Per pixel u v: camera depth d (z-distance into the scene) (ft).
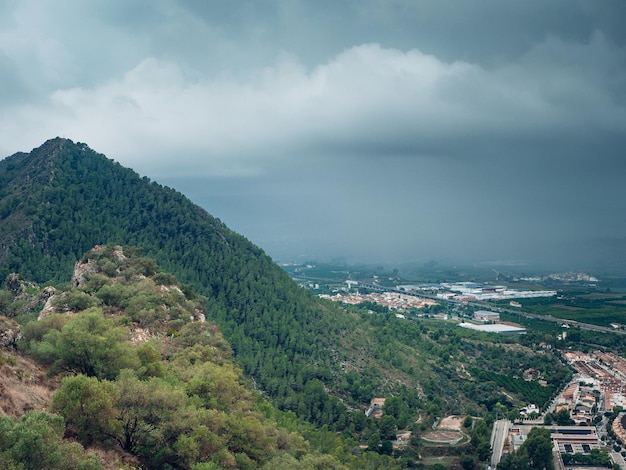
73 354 329.72
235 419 350.84
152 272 654.94
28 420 226.58
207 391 377.71
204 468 279.28
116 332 371.35
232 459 311.47
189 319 547.49
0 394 259.80
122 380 304.71
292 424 551.59
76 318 374.63
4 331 342.64
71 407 266.77
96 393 273.33
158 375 372.99
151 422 300.40
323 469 389.19
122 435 290.35
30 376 303.48
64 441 242.58
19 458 208.54
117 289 538.88
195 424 309.22
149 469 286.05
